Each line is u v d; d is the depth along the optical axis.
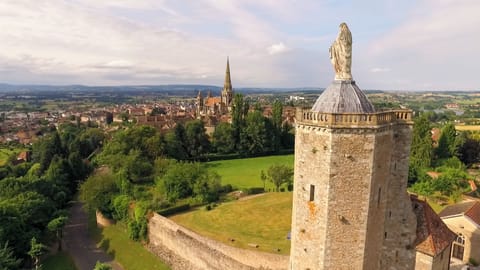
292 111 174.38
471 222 42.25
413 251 28.09
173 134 111.12
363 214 23.39
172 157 104.75
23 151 122.56
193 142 116.94
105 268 41.88
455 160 88.06
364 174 23.08
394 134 26.86
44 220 57.72
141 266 51.72
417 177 74.31
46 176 80.38
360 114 22.50
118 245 57.91
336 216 23.38
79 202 84.38
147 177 81.62
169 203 64.31
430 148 87.19
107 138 130.50
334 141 22.69
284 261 37.62
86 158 114.44
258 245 46.03
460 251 43.47
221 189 78.19
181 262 48.38
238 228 53.59
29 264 52.03
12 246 50.00
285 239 48.34
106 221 66.12
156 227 53.78
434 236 28.28
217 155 122.06
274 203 66.31
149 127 104.81
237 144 124.12
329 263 23.81
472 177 78.88
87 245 60.09
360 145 22.81
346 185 23.11
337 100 24.39
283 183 80.31
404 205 27.69
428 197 65.19
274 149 128.00
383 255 28.27
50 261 53.78
